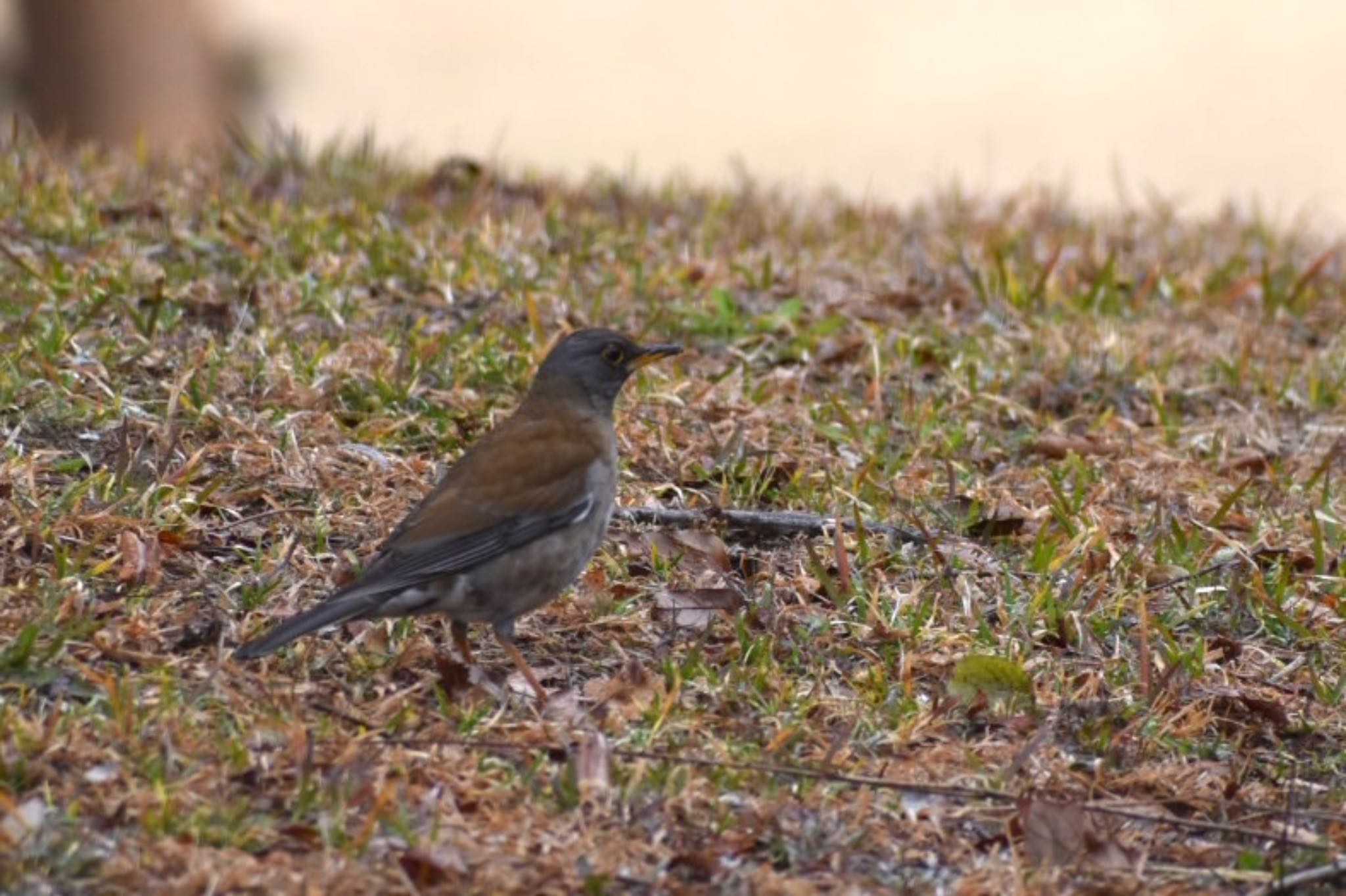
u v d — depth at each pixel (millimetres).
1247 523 12406
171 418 11602
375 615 9164
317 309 13977
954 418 13688
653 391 13289
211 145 20469
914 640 10328
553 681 9898
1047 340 15117
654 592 10781
